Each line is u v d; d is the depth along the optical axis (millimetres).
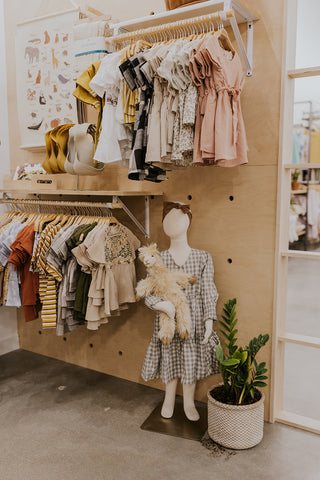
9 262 2545
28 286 2527
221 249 2291
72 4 2721
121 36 2109
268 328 2178
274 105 2051
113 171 2619
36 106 2957
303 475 1803
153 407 2387
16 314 3311
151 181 2299
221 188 2254
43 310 2387
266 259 2156
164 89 1856
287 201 2154
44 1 2844
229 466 1861
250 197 2170
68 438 2090
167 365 2170
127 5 2477
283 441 2043
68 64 2750
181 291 2109
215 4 1812
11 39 3041
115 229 2283
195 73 1733
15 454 1964
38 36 2865
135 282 2389
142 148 1918
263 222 2146
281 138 2041
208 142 1758
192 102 1765
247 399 2023
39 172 2875
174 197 2414
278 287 2121
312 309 3990
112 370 2814
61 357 3082
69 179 2773
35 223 2488
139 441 2057
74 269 2279
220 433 1981
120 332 2732
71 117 2795
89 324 2266
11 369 2930
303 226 6172
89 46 2229
